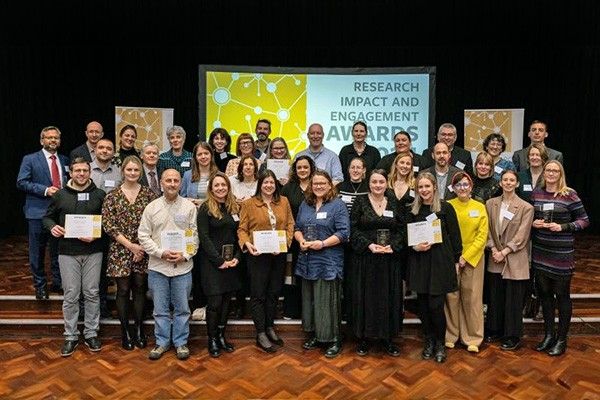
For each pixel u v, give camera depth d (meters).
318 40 7.36
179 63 8.00
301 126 7.12
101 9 6.89
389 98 7.01
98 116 7.98
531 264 4.09
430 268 3.79
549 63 8.01
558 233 3.89
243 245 3.90
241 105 7.08
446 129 4.76
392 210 3.84
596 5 6.90
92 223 3.82
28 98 7.73
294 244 4.21
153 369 3.70
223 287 3.89
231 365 3.77
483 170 4.24
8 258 6.29
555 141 8.16
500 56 8.02
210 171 4.30
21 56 7.64
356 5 6.98
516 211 3.94
